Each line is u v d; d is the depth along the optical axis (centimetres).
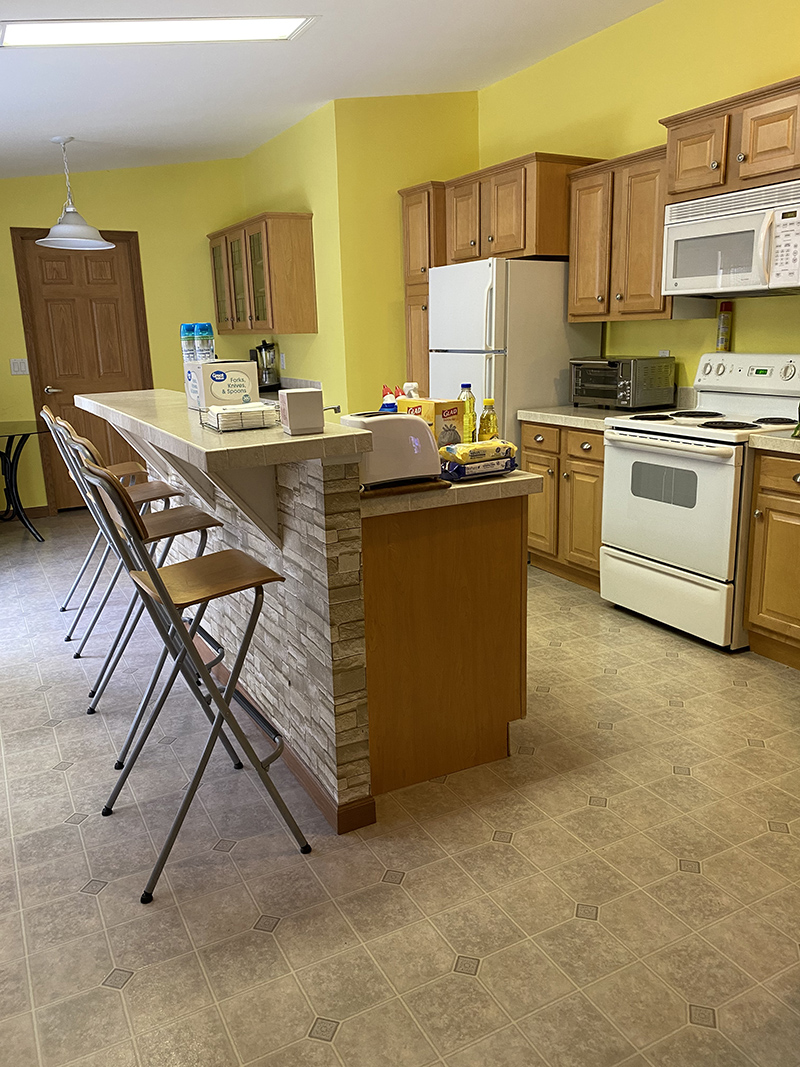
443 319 457
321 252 525
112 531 212
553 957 171
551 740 262
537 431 420
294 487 213
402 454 215
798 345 340
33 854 212
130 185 609
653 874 196
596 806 225
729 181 316
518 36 411
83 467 197
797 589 296
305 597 218
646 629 357
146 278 626
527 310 422
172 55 372
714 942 174
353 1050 150
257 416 206
